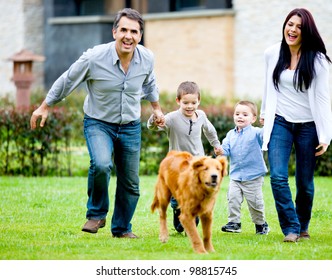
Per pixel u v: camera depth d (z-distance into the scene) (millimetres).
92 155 9703
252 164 10992
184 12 31062
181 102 10547
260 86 29500
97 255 9141
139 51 9820
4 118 18297
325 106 10062
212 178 8883
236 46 30203
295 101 10180
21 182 16797
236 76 30250
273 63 10289
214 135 10984
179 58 31453
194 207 9195
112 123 9875
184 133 10609
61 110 18578
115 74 9664
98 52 9633
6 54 38094
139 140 10133
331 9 27656
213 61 30469
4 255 9172
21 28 37312
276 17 29062
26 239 10258
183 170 9633
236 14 30141
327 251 9547
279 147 10203
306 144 10227
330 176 18609
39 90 32500
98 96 9766
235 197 11078
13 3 37625
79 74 9711
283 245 9883
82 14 35188
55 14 34938
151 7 32344
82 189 15703
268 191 15633
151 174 18766
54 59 35031
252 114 11180
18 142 18438
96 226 9898
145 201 14070
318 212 12852
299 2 28453
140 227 11531
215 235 10820
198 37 30844
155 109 10406
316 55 10047
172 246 9766
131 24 9469
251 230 11461
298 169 10367
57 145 18688
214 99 27906
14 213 12625
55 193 15008
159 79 32156
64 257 9039
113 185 16625
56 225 11547
